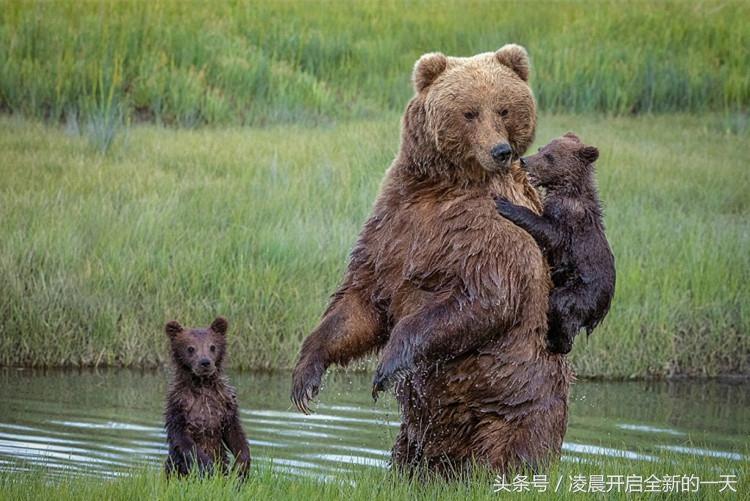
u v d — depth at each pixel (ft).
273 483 28.63
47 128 83.20
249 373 49.34
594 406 44.50
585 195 28.22
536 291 27.40
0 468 32.27
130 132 81.25
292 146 76.54
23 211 59.31
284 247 55.57
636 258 57.77
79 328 50.65
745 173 75.92
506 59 28.91
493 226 27.20
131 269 53.36
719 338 52.37
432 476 28.76
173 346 31.32
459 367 27.71
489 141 26.89
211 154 73.56
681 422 41.81
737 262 58.18
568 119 94.27
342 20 107.76
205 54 94.27
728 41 108.17
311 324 51.11
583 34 107.04
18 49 91.56
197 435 30.66
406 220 28.12
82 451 35.22
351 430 38.68
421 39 104.73
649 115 98.37
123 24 95.86
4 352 49.90
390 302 28.40
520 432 27.61
